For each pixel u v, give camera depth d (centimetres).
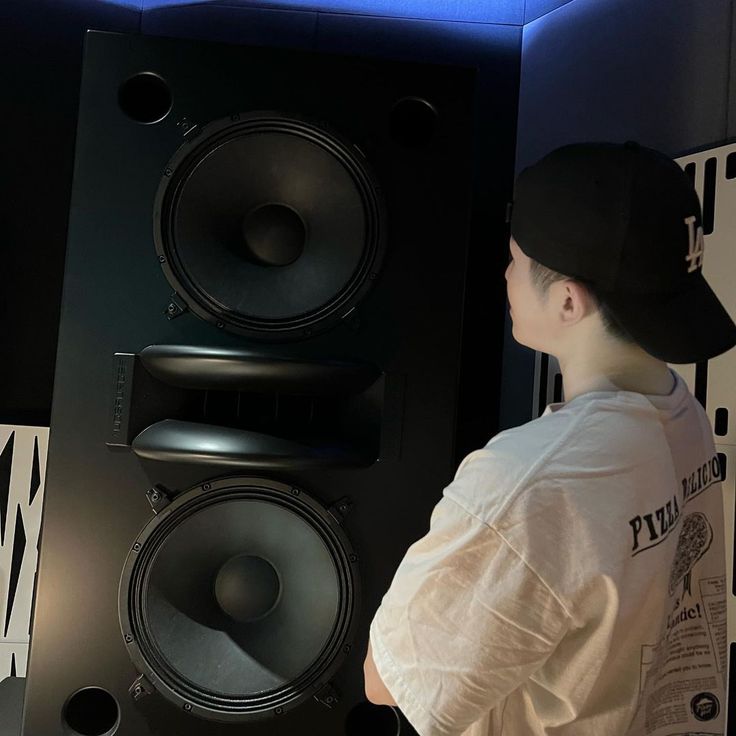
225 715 109
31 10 156
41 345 156
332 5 162
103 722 117
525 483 61
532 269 68
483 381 166
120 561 111
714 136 123
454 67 117
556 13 158
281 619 113
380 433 114
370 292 114
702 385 121
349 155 113
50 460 111
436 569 63
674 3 132
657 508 64
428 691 64
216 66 114
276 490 111
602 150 65
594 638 63
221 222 113
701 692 75
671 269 63
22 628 151
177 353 109
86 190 112
